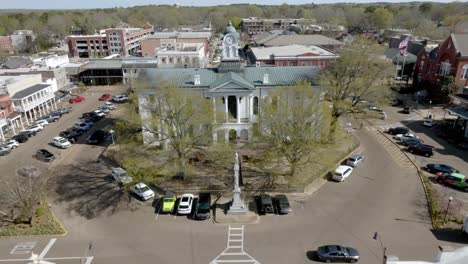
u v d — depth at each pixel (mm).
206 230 43781
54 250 40406
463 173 56781
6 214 47281
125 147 61156
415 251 39156
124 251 40188
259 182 54062
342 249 38125
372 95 68812
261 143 60656
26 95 84625
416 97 98625
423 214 46312
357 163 60062
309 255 39125
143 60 126750
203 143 55344
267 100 57656
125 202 50438
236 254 39438
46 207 49000
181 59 123875
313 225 44375
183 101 53188
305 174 55625
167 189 52125
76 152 68875
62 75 111500
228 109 67312
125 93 111312
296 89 53312
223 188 52469
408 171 58156
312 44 154000
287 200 48062
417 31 197000
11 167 62344
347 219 45500
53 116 88938
